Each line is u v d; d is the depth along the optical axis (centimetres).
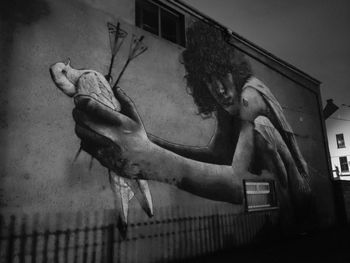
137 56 630
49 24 503
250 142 891
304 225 1043
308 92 1341
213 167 740
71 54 520
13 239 401
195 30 806
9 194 411
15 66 450
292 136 1126
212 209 707
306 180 1132
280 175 991
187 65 749
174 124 672
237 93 895
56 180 459
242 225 780
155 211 583
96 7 579
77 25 541
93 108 530
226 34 898
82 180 489
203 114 757
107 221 505
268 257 657
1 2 455
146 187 580
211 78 816
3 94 430
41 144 454
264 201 903
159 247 574
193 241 643
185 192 654
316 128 1319
